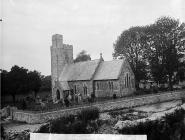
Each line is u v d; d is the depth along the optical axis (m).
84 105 41.56
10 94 61.72
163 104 50.88
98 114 37.94
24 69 63.25
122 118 35.78
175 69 72.19
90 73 65.25
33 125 34.25
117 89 59.53
